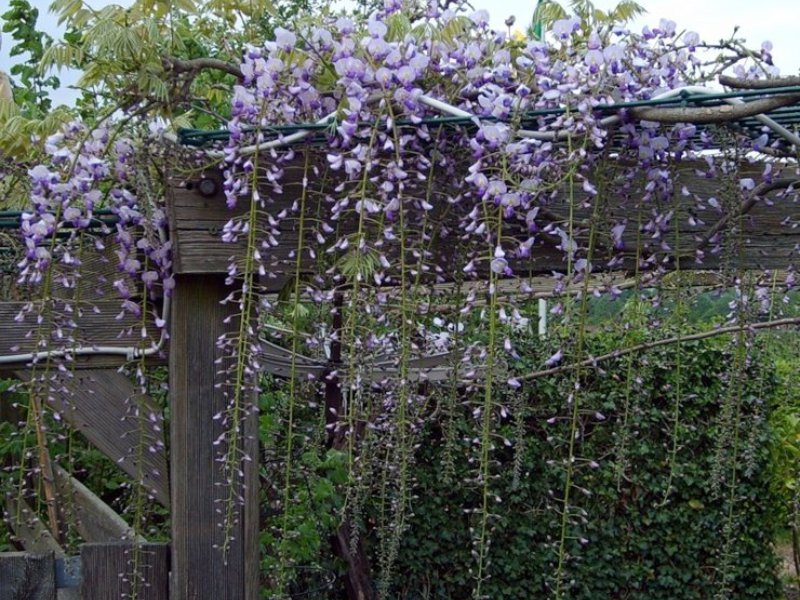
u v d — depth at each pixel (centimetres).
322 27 211
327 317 255
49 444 294
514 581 587
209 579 215
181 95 217
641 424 550
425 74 207
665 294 247
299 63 200
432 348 279
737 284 233
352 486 253
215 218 206
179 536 214
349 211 200
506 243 218
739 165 216
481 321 250
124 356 218
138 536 218
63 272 212
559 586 208
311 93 204
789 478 561
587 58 192
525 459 549
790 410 572
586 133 191
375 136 196
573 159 192
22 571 215
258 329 210
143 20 213
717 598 263
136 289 216
